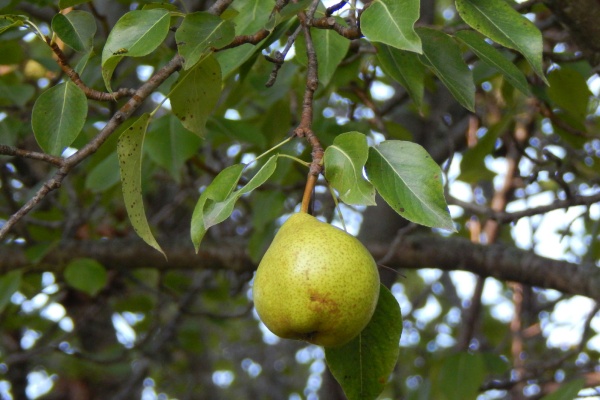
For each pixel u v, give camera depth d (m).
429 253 4.21
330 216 4.29
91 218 4.91
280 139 3.85
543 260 4.03
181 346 6.32
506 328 6.38
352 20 2.25
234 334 8.86
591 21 2.96
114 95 2.11
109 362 5.26
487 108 4.54
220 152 5.40
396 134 4.16
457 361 3.79
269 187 4.05
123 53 1.97
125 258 4.53
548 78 3.20
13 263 4.47
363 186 1.73
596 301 3.85
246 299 7.45
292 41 2.20
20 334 6.18
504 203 4.63
